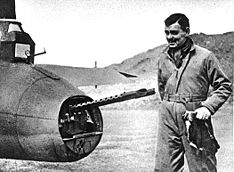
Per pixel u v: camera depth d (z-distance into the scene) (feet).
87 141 18.08
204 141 13.43
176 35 13.48
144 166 24.97
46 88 18.43
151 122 46.60
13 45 20.04
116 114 55.21
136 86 65.67
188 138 13.16
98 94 62.90
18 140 18.43
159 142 14.12
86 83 55.31
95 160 26.27
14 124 18.25
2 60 20.15
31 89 18.49
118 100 16.98
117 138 34.76
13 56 20.06
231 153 28.71
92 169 23.68
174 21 13.48
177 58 13.71
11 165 22.98
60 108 17.56
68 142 17.69
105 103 17.35
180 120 13.62
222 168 25.09
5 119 18.48
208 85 13.82
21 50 20.30
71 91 18.43
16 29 20.33
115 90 62.54
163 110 14.01
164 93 14.20
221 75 13.41
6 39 20.08
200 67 13.48
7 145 18.99
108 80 61.93
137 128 41.24
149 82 67.46
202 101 13.64
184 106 13.60
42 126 17.69
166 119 13.93
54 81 18.92
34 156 18.66
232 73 72.33
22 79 18.98
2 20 20.48
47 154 18.12
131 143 32.50
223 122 43.24
